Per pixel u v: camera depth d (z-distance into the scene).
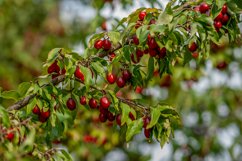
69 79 4.41
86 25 11.70
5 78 10.78
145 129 4.56
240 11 4.75
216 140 9.94
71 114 4.79
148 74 4.82
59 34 12.43
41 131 5.49
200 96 9.51
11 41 11.95
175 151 9.84
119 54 4.65
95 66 4.42
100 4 7.34
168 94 9.16
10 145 4.60
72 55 4.48
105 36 4.71
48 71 4.59
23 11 12.45
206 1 4.68
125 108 4.55
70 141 7.23
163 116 4.53
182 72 8.34
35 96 4.51
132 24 4.58
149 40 4.58
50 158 4.77
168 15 4.46
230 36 4.86
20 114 4.66
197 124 10.27
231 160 10.17
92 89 4.63
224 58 8.55
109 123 7.58
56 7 12.74
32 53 12.02
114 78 4.68
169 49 4.50
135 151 10.12
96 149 8.38
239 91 9.98
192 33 4.46
